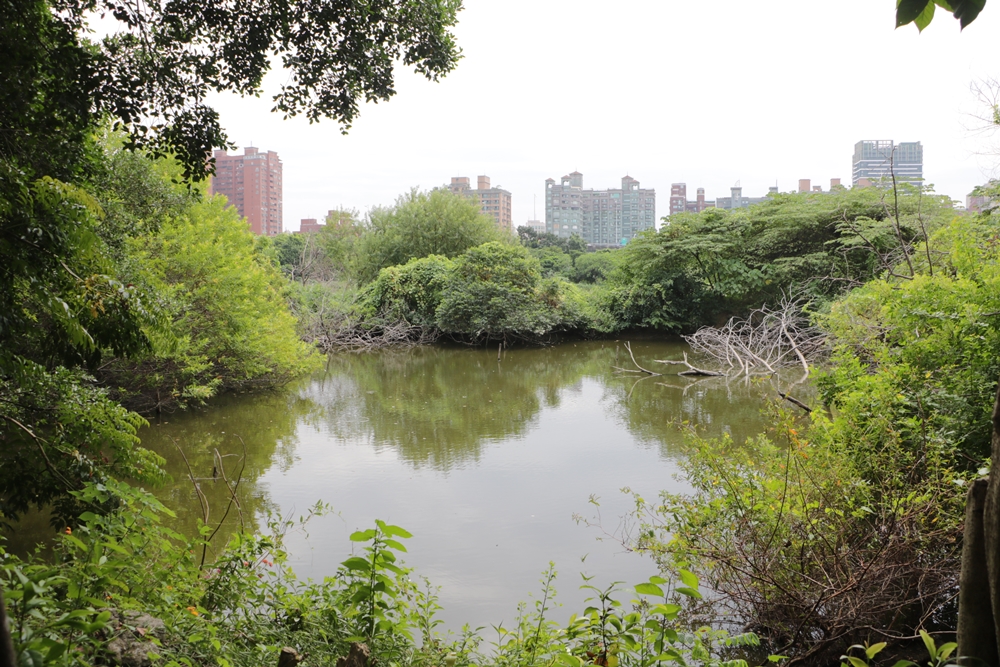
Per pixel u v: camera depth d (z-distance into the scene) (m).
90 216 6.00
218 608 3.76
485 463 10.42
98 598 2.99
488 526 7.71
